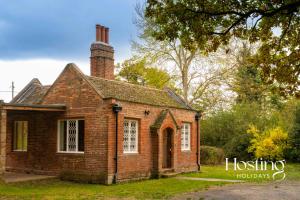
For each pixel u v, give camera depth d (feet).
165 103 78.28
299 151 102.27
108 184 59.82
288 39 32.68
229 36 31.76
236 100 135.03
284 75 33.24
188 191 53.62
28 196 47.85
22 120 72.69
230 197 48.29
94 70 75.87
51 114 68.59
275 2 27.50
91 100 63.26
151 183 62.54
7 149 74.38
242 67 127.85
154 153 70.23
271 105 131.95
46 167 68.23
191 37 31.91
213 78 122.21
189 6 30.22
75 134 65.72
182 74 122.42
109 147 60.54
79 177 63.31
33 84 81.97
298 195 49.78
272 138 96.73
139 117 67.51
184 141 81.30
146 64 122.52
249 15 28.43
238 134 114.32
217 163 103.81
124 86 73.92
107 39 78.33
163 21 31.30
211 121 120.78
